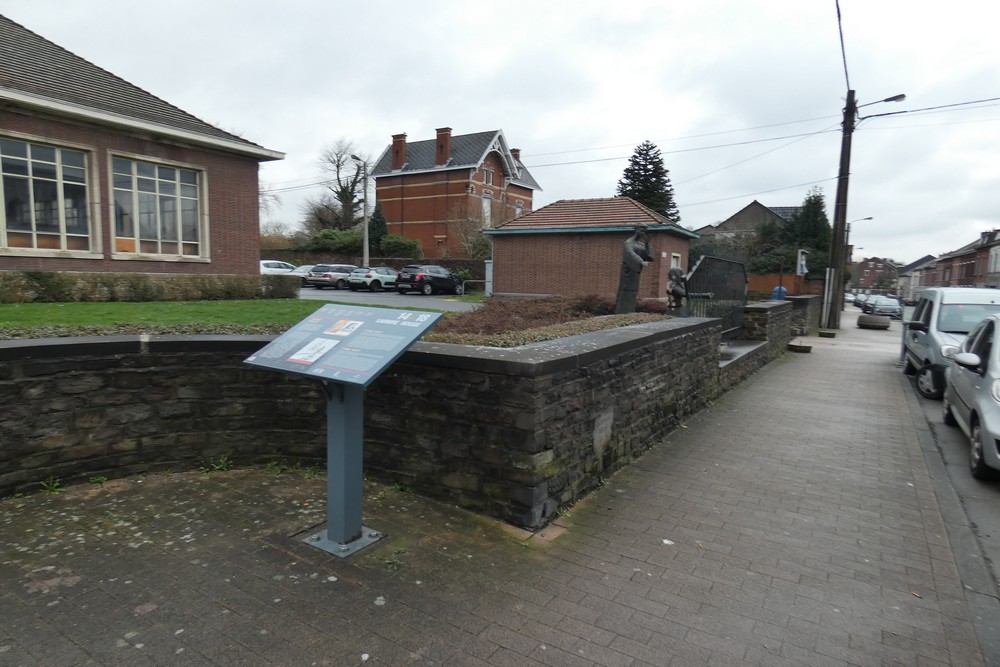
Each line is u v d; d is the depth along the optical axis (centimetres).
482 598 308
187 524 377
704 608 307
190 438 465
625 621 293
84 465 430
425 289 3231
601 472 495
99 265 1456
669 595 319
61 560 328
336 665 251
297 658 254
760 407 832
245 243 1781
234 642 263
